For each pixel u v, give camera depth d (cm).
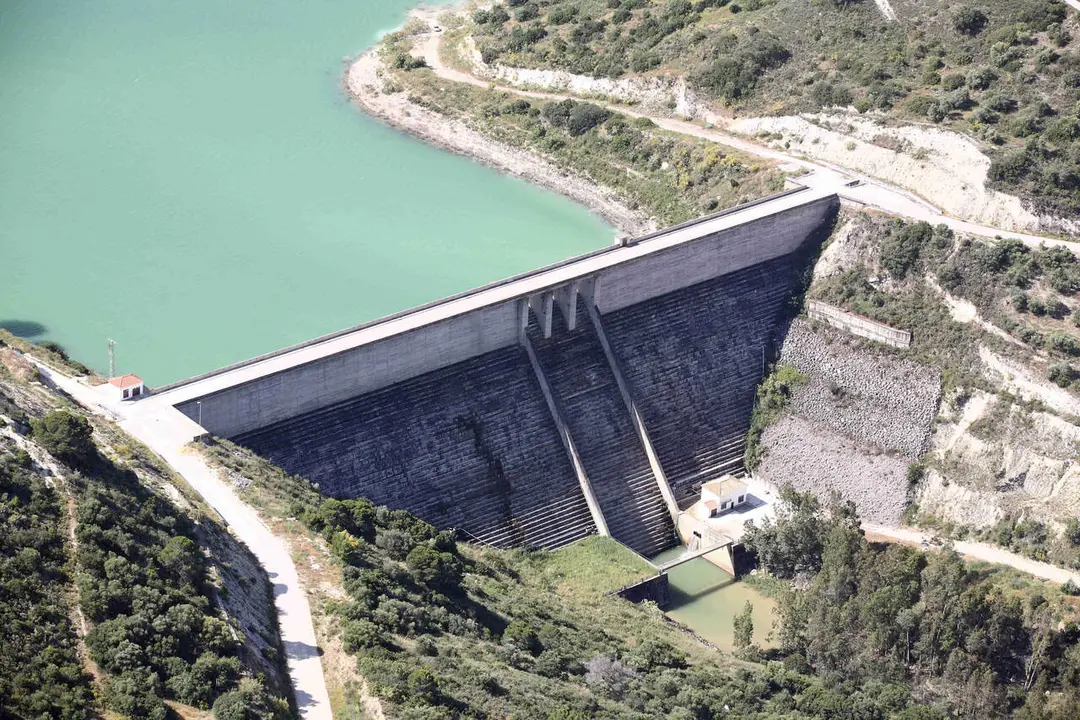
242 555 13700
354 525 14750
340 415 16762
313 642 12825
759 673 14850
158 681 11338
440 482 17150
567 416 18250
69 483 12862
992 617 15212
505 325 18100
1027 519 17125
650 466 18562
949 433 18312
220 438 15650
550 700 12838
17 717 10462
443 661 12862
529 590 15675
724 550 17375
